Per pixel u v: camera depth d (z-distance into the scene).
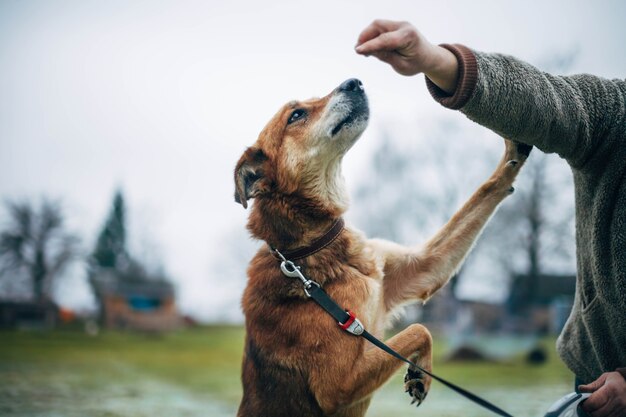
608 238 0.85
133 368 4.65
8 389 3.04
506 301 9.65
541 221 8.62
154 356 6.65
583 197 0.90
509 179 1.22
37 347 7.61
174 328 14.34
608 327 0.89
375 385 1.07
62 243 15.18
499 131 0.84
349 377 1.07
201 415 2.44
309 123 1.27
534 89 0.82
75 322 14.08
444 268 1.24
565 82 0.88
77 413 2.35
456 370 4.92
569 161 0.89
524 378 3.88
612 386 0.79
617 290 0.85
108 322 14.08
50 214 15.23
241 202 1.24
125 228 17.70
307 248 1.16
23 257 14.82
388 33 0.76
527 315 9.51
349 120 1.28
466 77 0.79
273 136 1.29
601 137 0.86
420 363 1.13
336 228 1.19
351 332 1.07
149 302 14.43
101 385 3.34
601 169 0.87
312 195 1.21
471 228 1.23
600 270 0.87
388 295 1.25
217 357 6.84
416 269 1.24
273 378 1.13
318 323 1.09
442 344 7.68
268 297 1.16
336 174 1.25
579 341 0.95
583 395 0.81
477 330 9.44
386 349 1.02
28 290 14.72
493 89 0.80
